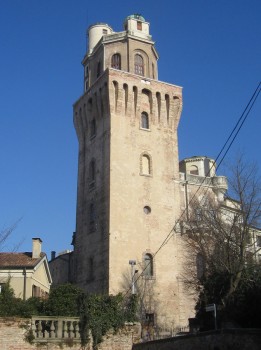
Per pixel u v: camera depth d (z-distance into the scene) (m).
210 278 36.00
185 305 49.16
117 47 59.12
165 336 46.03
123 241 49.00
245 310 29.22
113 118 53.47
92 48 64.00
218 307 31.67
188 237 48.75
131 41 59.19
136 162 53.09
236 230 40.03
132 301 32.56
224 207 49.09
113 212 49.66
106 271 47.69
